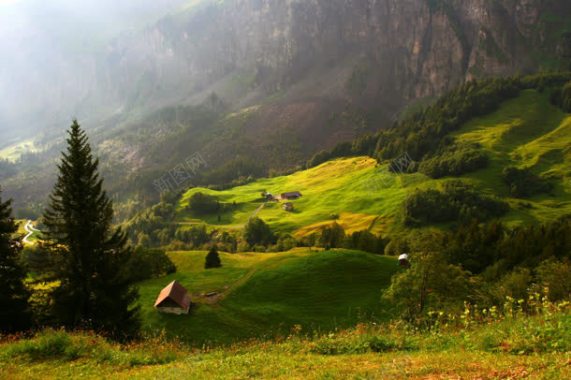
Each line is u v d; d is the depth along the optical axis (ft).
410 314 161.79
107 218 157.17
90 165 154.20
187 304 245.04
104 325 144.87
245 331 224.94
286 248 541.75
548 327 56.08
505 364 46.26
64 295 148.25
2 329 149.48
